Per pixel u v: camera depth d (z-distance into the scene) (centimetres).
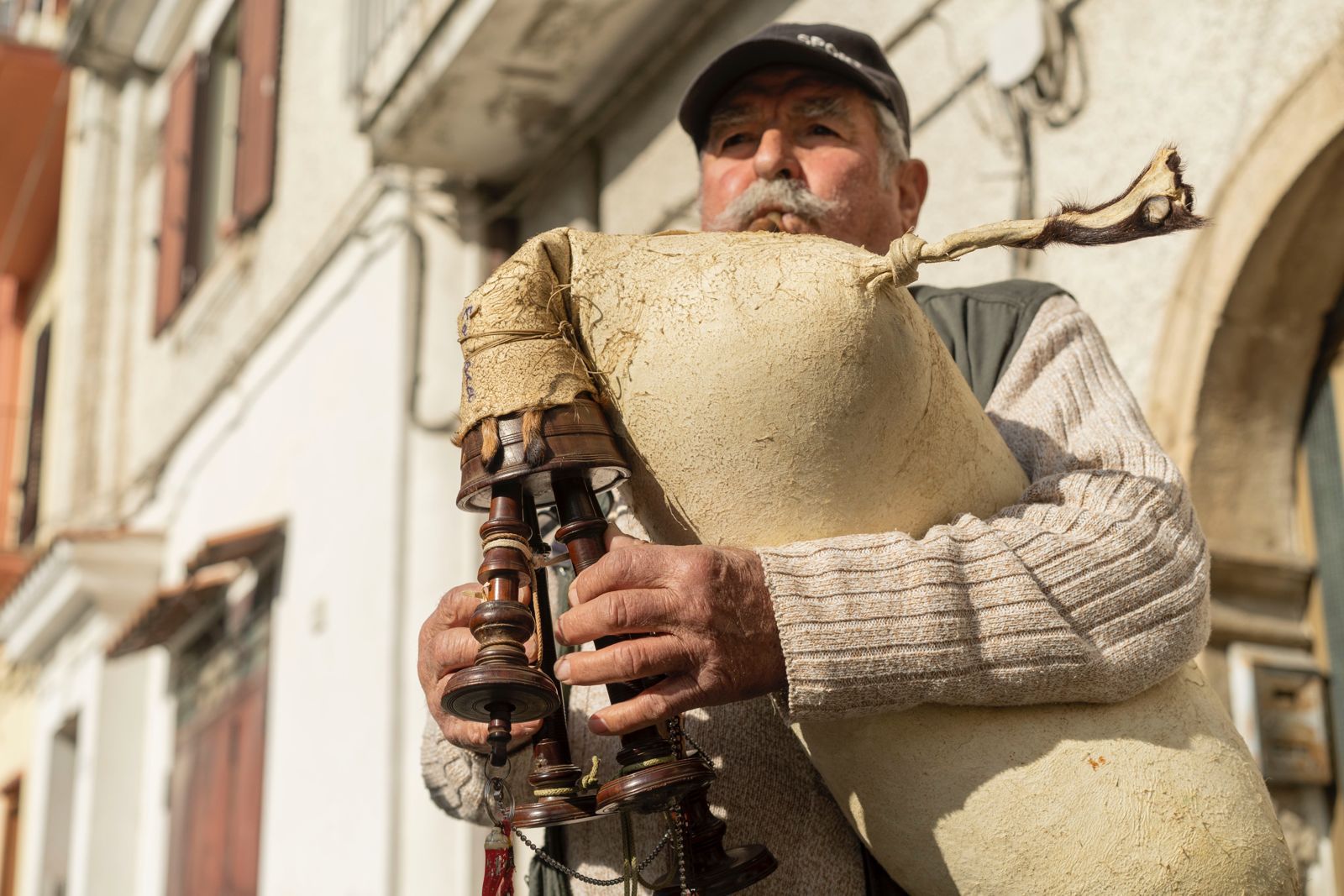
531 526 122
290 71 725
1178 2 292
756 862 118
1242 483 278
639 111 483
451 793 144
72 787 953
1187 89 288
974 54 338
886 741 117
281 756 589
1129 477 125
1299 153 261
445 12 485
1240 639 272
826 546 114
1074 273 304
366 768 506
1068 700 116
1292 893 118
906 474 118
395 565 512
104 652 762
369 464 549
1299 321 277
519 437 114
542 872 143
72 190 1016
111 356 959
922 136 353
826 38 181
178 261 851
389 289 557
